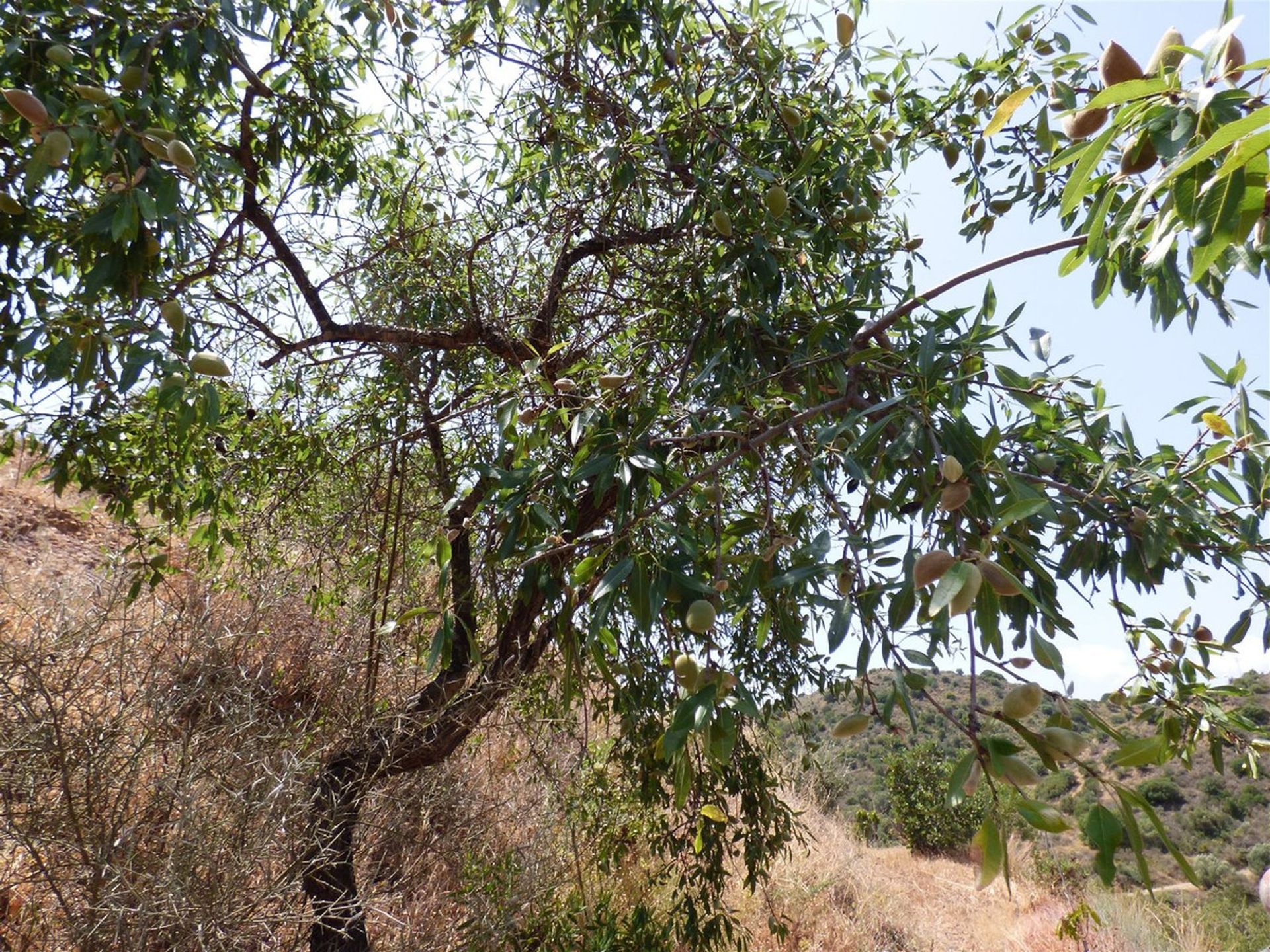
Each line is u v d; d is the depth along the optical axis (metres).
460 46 2.96
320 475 3.94
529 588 1.71
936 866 10.95
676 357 2.92
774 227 2.42
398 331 3.37
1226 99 0.93
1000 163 3.02
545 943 4.07
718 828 3.91
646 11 2.82
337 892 3.44
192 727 3.37
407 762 3.72
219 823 3.09
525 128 3.63
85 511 3.38
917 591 1.16
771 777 4.81
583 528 2.72
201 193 2.67
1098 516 1.79
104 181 1.94
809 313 2.45
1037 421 1.74
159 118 2.01
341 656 4.10
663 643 2.80
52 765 3.13
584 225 3.62
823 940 6.05
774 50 2.79
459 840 4.16
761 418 1.79
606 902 4.35
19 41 1.75
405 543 3.88
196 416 1.82
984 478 1.33
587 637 1.40
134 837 3.10
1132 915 7.83
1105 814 0.89
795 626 1.56
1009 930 7.55
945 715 1.05
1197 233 0.91
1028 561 1.10
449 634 1.82
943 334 1.86
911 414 1.43
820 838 7.93
